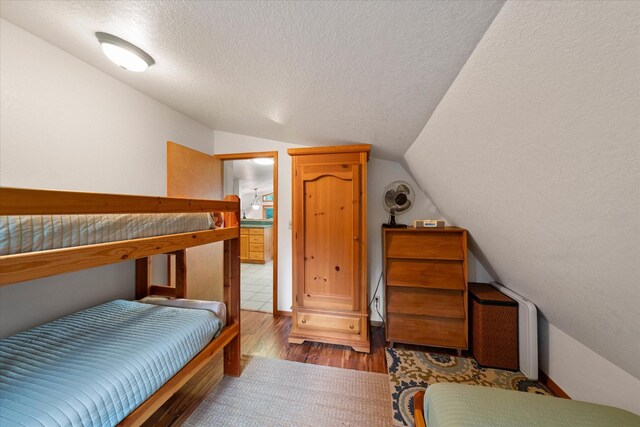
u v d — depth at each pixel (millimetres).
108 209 959
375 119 1565
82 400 864
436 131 1335
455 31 724
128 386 998
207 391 1626
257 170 4719
